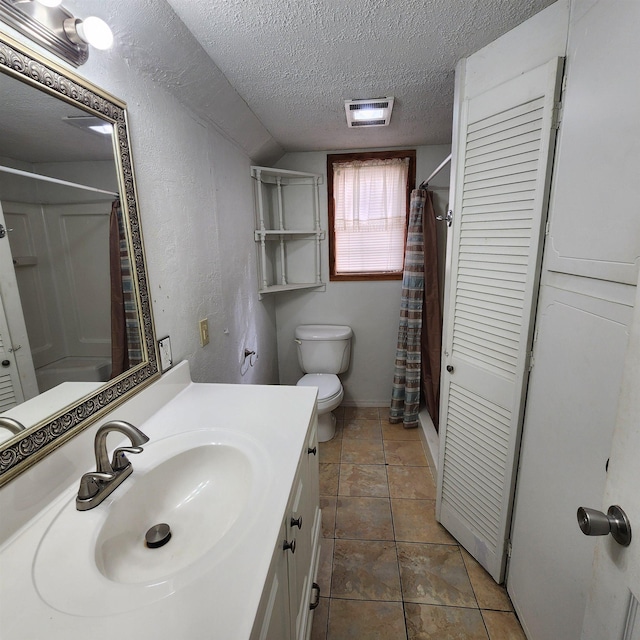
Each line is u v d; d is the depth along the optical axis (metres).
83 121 0.87
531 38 1.09
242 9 1.03
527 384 1.22
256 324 2.39
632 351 0.58
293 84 1.53
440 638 1.28
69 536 0.69
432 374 2.57
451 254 1.50
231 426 1.08
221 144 1.76
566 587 1.00
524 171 1.14
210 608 0.55
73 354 0.86
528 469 1.22
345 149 2.58
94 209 0.92
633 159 0.73
